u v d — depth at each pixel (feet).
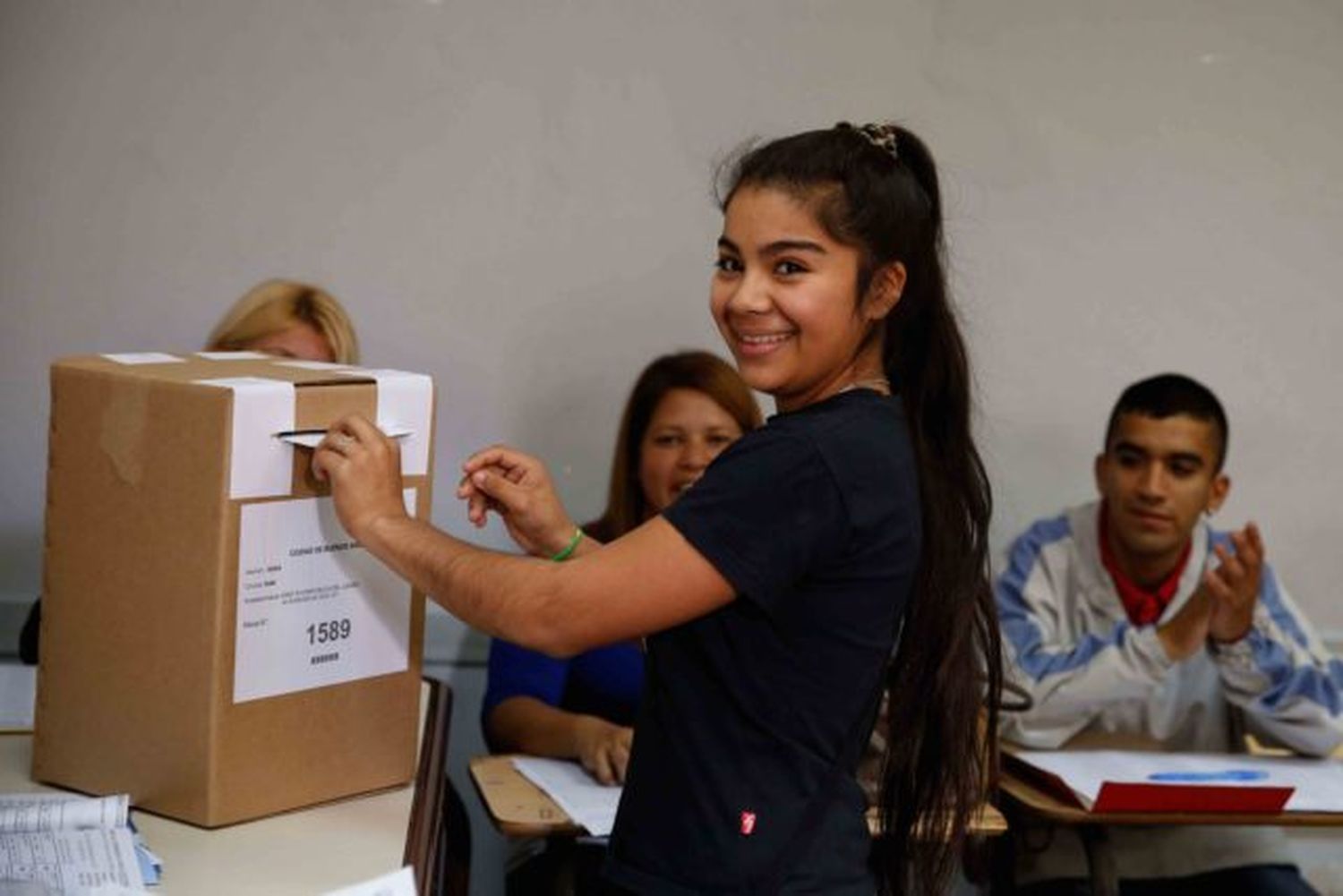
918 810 5.18
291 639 4.63
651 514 8.43
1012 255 9.58
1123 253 9.66
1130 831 8.34
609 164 9.26
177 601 4.51
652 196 9.30
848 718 4.62
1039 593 8.71
